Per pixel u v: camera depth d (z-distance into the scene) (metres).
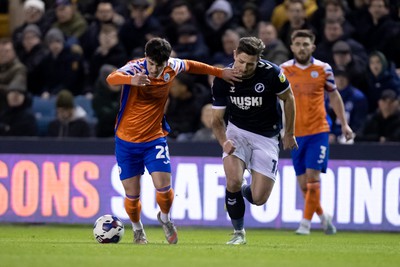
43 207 49.06
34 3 62.50
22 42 61.50
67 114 51.78
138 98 30.95
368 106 52.97
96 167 48.62
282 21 59.16
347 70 52.81
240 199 32.66
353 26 56.84
